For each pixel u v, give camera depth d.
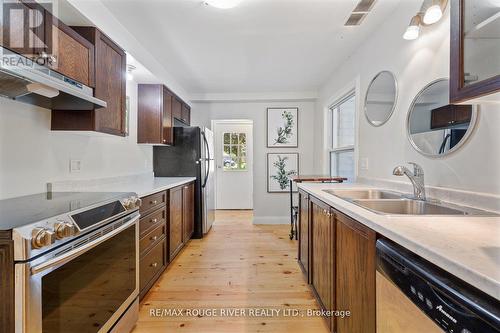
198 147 3.80
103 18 1.99
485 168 1.24
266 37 2.53
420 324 0.71
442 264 0.65
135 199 1.75
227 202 6.17
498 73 0.81
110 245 1.47
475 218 1.05
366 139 2.54
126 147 2.92
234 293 2.23
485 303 0.55
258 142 4.77
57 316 1.07
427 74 1.68
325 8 2.04
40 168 1.74
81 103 1.67
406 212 1.58
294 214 3.89
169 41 2.60
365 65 2.58
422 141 1.71
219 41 2.61
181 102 4.12
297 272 2.63
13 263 0.91
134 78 3.01
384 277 0.93
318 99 4.42
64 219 1.10
